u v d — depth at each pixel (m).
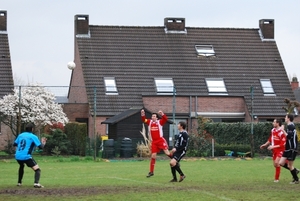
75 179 28.61
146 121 29.92
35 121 50.91
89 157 45.06
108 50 69.12
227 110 67.12
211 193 22.23
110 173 32.50
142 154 47.81
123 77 66.75
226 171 33.78
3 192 22.64
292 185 25.44
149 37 71.44
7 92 60.50
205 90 67.56
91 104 62.72
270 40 74.44
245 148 49.59
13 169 35.50
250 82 69.75
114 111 63.38
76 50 70.56
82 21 70.06
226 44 73.06
